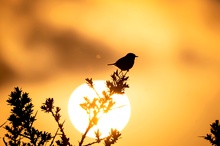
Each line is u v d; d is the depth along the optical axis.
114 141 21.34
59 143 21.36
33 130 21.66
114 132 21.44
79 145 21.52
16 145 21.34
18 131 21.67
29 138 21.56
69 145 21.41
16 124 21.62
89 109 21.83
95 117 21.67
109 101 21.58
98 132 21.44
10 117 21.64
